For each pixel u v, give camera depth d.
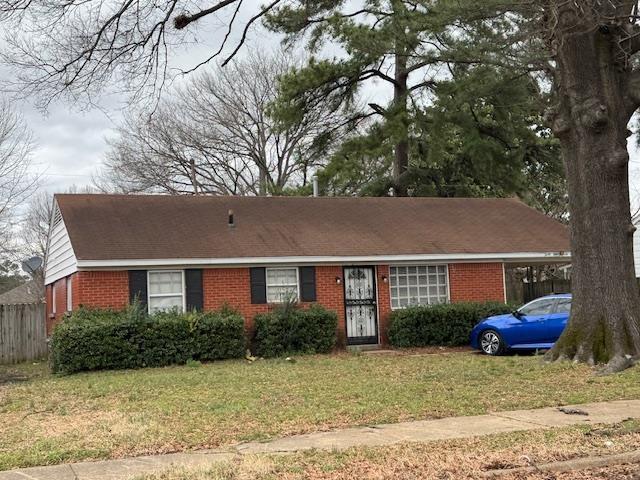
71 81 14.07
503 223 23.58
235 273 19.02
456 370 13.92
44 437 8.66
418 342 19.98
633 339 13.43
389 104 29.69
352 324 20.20
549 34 13.66
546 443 7.59
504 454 7.18
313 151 32.16
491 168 29.23
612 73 14.03
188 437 8.36
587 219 14.03
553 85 19.31
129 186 39.72
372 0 27.39
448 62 25.92
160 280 18.31
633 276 13.95
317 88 28.98
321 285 19.92
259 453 7.45
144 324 16.72
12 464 7.25
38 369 18.58
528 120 32.72
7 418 10.34
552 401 10.18
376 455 7.25
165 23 14.37
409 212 23.61
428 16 24.34
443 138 28.61
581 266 14.09
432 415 9.42
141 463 7.19
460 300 21.30
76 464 7.20
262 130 40.19
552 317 17.33
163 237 18.97
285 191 33.12
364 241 20.75
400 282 20.98
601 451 7.20
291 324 18.41
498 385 11.74
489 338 17.83
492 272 21.77
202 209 21.28
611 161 13.80
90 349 16.14
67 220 19.09
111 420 9.62
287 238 20.16
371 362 16.11
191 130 39.69
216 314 17.91
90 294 17.48
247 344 18.47
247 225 20.59
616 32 13.79
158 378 14.05
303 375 13.86
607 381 11.67
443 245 21.27
